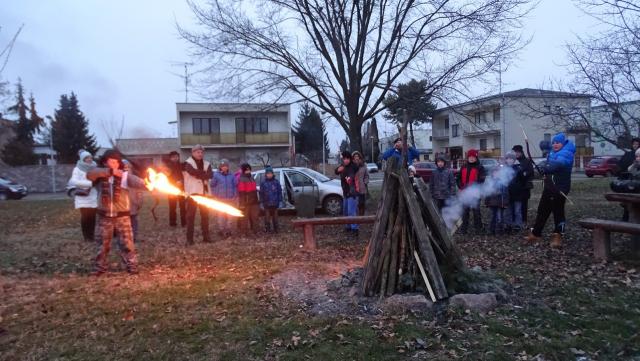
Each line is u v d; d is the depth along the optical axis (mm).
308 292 5043
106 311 4645
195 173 8211
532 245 7266
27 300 5066
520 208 8695
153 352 3668
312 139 57781
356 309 4391
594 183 19953
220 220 9688
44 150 54156
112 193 6145
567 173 6941
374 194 17250
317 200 12547
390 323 3994
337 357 3428
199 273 6152
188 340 3875
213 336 3928
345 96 13477
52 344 3891
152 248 8055
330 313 4332
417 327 3893
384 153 8500
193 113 39031
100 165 6332
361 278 4887
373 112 13664
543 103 11906
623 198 6473
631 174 7570
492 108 13781
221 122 39469
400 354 3451
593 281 5141
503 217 8516
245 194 9531
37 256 7641
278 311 4484
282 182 12711
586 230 8406
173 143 39531
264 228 10461
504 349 3457
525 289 4895
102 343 3887
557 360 3295
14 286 5672
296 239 8750
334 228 10031
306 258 6930
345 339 3725
